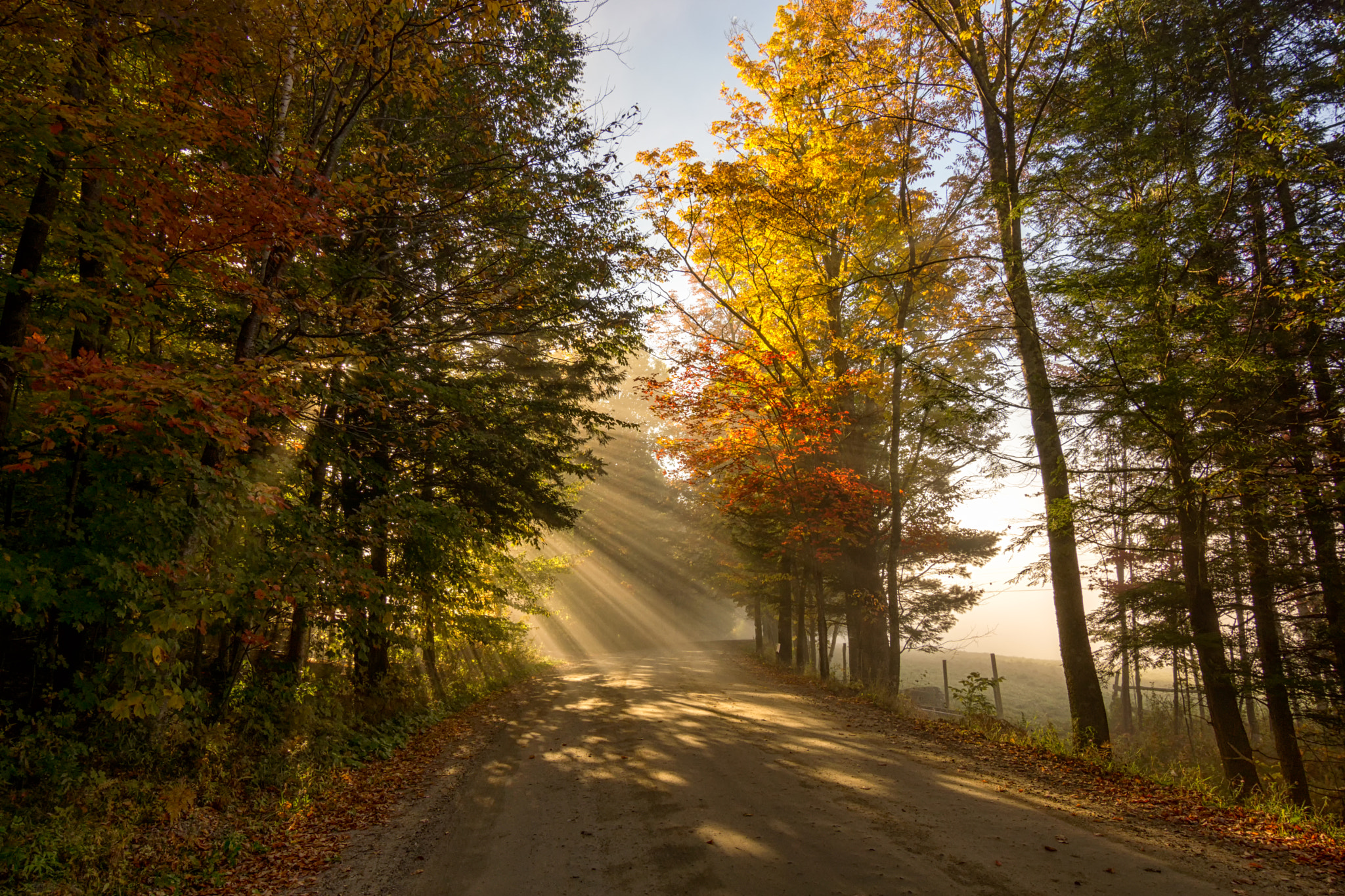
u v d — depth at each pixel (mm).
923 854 5871
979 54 14875
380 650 15195
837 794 7793
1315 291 8539
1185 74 10430
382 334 11281
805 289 18094
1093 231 10180
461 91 11766
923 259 17719
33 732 7059
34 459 7125
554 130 12906
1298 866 5570
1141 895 4996
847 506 16906
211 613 7844
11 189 7395
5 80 6547
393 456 14109
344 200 8500
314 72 9625
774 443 17703
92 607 6891
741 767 9133
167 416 6527
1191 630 11781
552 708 15711
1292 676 10734
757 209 15906
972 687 12695
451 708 15898
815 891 5176
